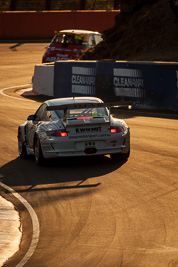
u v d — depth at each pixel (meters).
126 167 37.94
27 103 80.81
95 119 38.09
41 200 30.66
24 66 128.38
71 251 22.16
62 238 23.92
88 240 23.39
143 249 21.80
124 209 27.78
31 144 41.78
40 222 26.56
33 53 149.00
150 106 70.31
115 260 20.72
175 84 67.81
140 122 60.16
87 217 26.81
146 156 41.47
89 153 37.62
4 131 57.22
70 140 37.25
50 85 89.06
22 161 42.72
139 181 33.69
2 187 34.31
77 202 29.70
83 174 36.53
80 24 174.25
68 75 82.56
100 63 75.38
